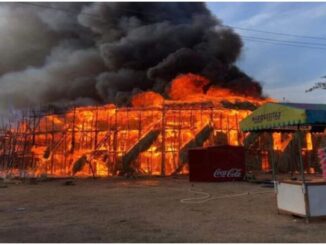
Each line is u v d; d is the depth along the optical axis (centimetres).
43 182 2227
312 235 769
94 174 2708
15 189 1806
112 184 2033
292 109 991
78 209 1142
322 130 1372
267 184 1875
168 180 2298
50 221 946
